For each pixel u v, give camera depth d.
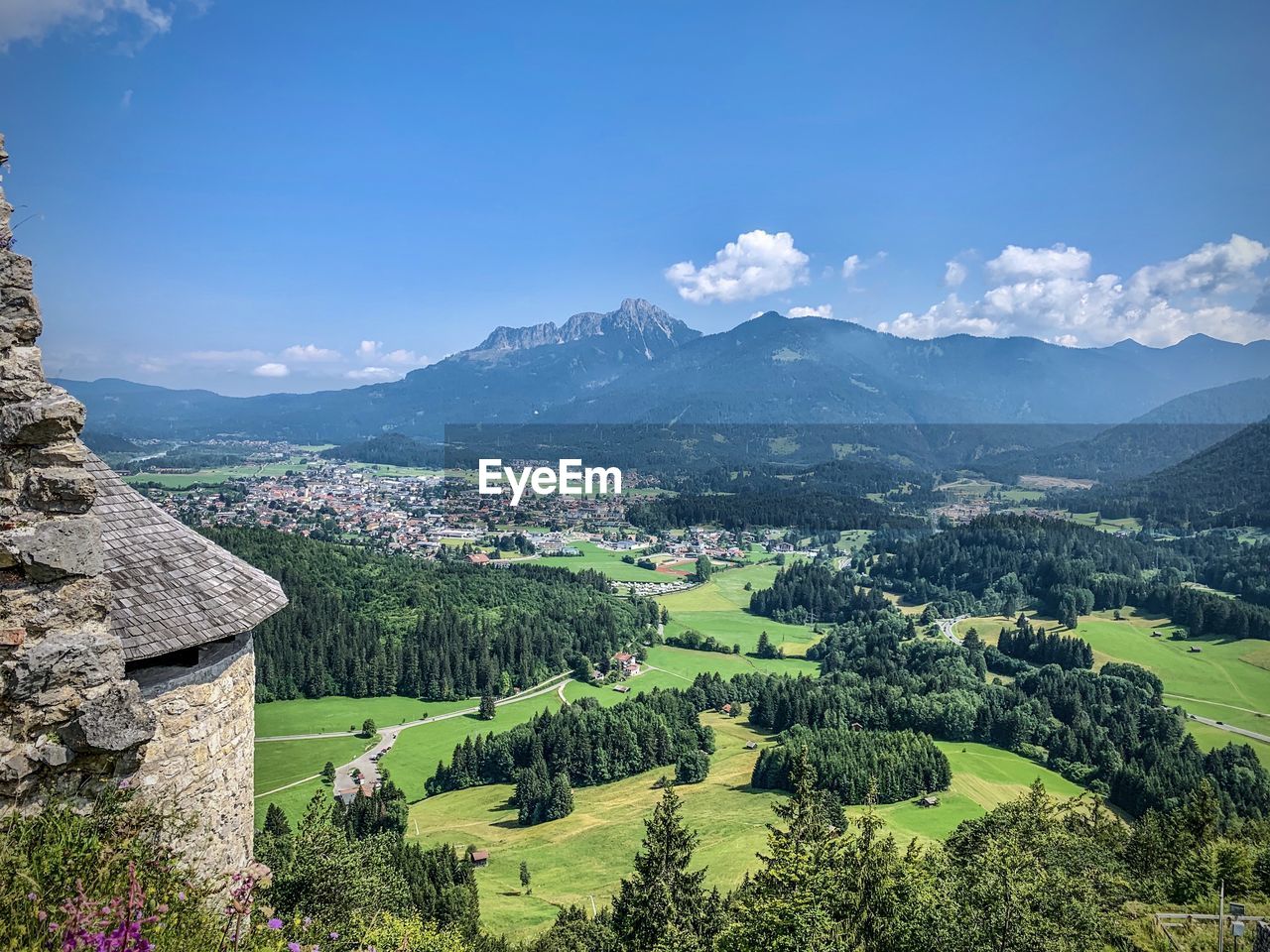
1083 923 27.59
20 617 8.32
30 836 8.41
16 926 7.31
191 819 10.84
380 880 30.64
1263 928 23.80
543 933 54.25
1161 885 43.47
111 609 11.06
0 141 8.76
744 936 22.55
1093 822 61.47
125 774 9.38
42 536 8.30
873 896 25.62
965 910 25.67
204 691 11.90
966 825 50.59
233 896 9.77
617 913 32.84
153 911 8.16
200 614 11.86
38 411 8.32
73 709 8.62
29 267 8.62
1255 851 46.09
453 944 25.64
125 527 12.23
